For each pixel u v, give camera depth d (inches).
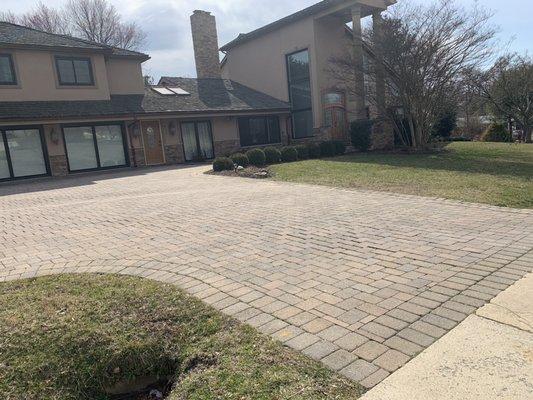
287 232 242.8
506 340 117.0
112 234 258.8
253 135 886.4
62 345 128.4
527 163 505.0
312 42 807.7
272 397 99.3
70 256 215.8
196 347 125.3
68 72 681.6
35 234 269.3
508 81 950.4
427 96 627.2
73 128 677.3
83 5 1571.1
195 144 810.2
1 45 611.5
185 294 156.6
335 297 148.5
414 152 651.5
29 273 191.0
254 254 203.6
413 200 321.7
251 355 116.0
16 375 118.6
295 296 151.0
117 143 722.8
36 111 627.5
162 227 270.8
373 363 109.0
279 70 898.1
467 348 113.8
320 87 815.1
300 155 656.4
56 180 605.0
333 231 240.1
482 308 135.1
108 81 753.6
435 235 222.4
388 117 677.9
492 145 732.7
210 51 980.6
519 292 145.5
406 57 605.6
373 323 128.7
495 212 271.4
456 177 411.5
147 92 808.9
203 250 214.7
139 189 452.8
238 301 149.0
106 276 180.2
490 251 191.3
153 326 137.0
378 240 217.6
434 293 147.9
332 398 97.2
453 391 97.9
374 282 160.6
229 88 927.7
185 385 110.0
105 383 126.4
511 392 96.9
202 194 394.9
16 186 561.9
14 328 134.7
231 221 278.1
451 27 591.5
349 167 522.3
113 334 133.2
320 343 119.0
